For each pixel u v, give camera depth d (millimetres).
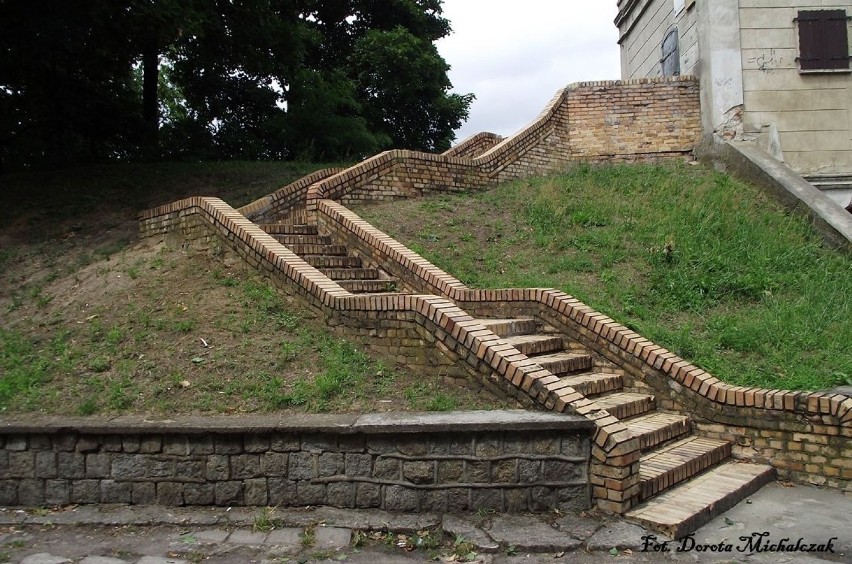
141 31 11719
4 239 9609
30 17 11281
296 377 5867
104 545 4598
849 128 12672
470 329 5672
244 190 11609
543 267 8641
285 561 4324
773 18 12695
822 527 4770
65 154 15344
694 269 8617
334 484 5020
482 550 4391
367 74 23109
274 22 15367
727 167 12227
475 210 10547
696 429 6316
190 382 5840
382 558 4344
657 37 15664
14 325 7230
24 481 5270
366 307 6234
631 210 10328
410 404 5426
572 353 7000
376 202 10555
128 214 10445
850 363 6367
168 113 23000
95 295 7645
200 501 5113
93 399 5684
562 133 13344
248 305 6988
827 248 9773
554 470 4902
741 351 6910
